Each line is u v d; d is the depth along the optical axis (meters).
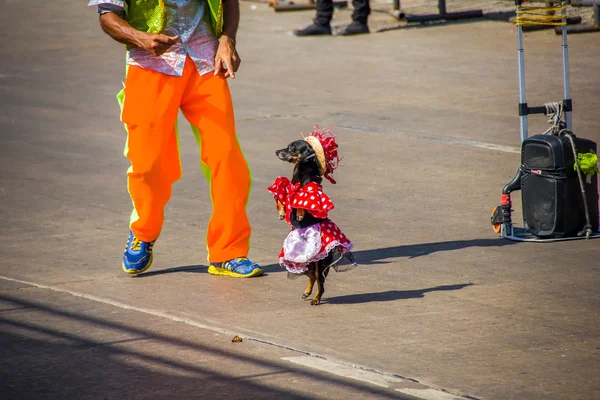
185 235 12.73
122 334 9.00
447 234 12.32
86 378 7.94
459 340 8.61
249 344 8.64
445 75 23.70
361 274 10.77
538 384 7.59
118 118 21.11
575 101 19.72
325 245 9.48
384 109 20.58
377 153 17.02
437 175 15.41
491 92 21.48
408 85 22.88
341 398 7.41
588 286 10.05
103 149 18.19
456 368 7.96
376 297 9.94
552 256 11.20
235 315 9.49
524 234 12.16
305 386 7.66
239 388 7.66
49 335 9.02
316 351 8.43
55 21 36.31
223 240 10.87
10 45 31.70
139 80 10.61
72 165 16.92
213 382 7.79
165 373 8.02
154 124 10.64
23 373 8.07
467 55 25.95
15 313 9.67
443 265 10.98
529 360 8.09
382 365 8.07
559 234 11.84
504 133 18.00
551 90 21.02
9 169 16.66
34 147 18.39
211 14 10.72
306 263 9.60
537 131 17.95
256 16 35.28
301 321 9.25
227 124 10.79
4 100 23.25
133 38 10.29
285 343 8.64
